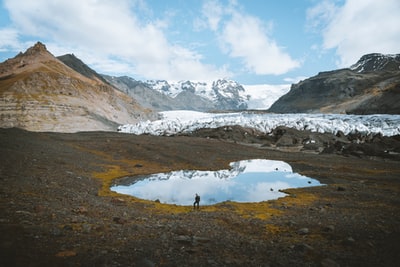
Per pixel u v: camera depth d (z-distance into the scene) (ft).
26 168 107.86
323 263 39.99
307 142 294.46
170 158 188.55
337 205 85.81
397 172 150.41
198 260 39.78
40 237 42.65
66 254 38.09
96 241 43.91
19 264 34.19
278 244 48.91
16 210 54.24
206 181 133.08
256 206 86.02
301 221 65.82
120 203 80.74
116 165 160.04
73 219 53.36
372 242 50.39
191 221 63.82
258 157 207.00
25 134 237.25
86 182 106.73
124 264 36.70
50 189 78.69
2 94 409.28
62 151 172.45
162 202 94.32
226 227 60.13
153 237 48.24
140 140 259.80
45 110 409.28
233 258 41.42
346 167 166.30
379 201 90.84
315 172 153.69
